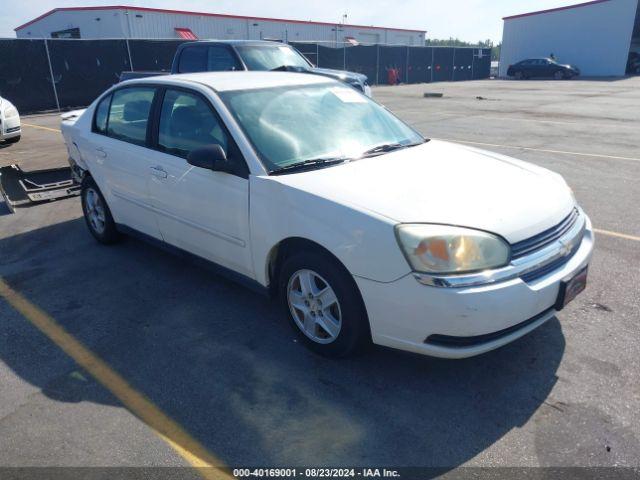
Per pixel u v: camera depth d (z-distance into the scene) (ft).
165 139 13.14
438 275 8.32
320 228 9.46
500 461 7.80
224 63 31.53
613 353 10.25
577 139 33.09
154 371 10.30
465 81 119.14
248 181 10.70
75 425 8.87
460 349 8.57
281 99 12.51
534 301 8.71
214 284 14.01
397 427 8.57
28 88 59.36
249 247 11.08
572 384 9.42
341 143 12.00
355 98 13.93
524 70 118.11
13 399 9.61
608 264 14.19
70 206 21.53
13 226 19.22
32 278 14.74
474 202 9.32
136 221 14.75
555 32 125.18
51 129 44.06
